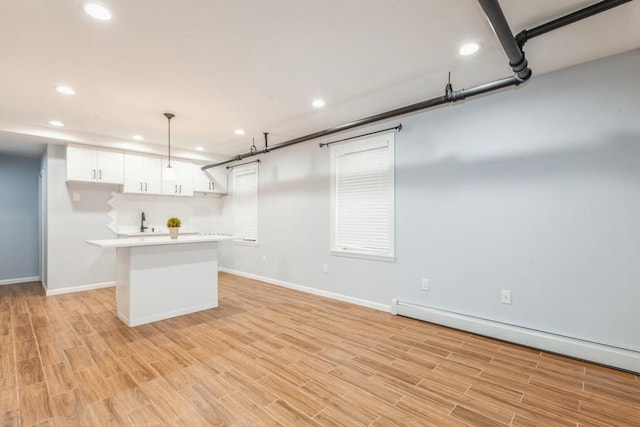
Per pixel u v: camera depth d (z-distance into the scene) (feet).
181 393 6.85
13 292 15.89
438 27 6.75
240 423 5.89
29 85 9.50
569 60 8.13
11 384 7.18
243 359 8.48
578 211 8.41
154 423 5.87
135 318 11.10
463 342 9.51
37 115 12.35
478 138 10.14
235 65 8.40
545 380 7.30
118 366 8.06
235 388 7.06
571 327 8.52
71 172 15.24
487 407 6.34
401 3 5.96
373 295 13.10
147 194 18.53
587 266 8.29
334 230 14.53
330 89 9.98
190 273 12.60
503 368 7.89
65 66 8.34
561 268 8.66
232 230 21.45
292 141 13.74
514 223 9.45
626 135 7.78
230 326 11.03
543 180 8.94
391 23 6.60
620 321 7.86
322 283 15.16
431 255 11.28
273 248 17.90
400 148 12.12
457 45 7.47
